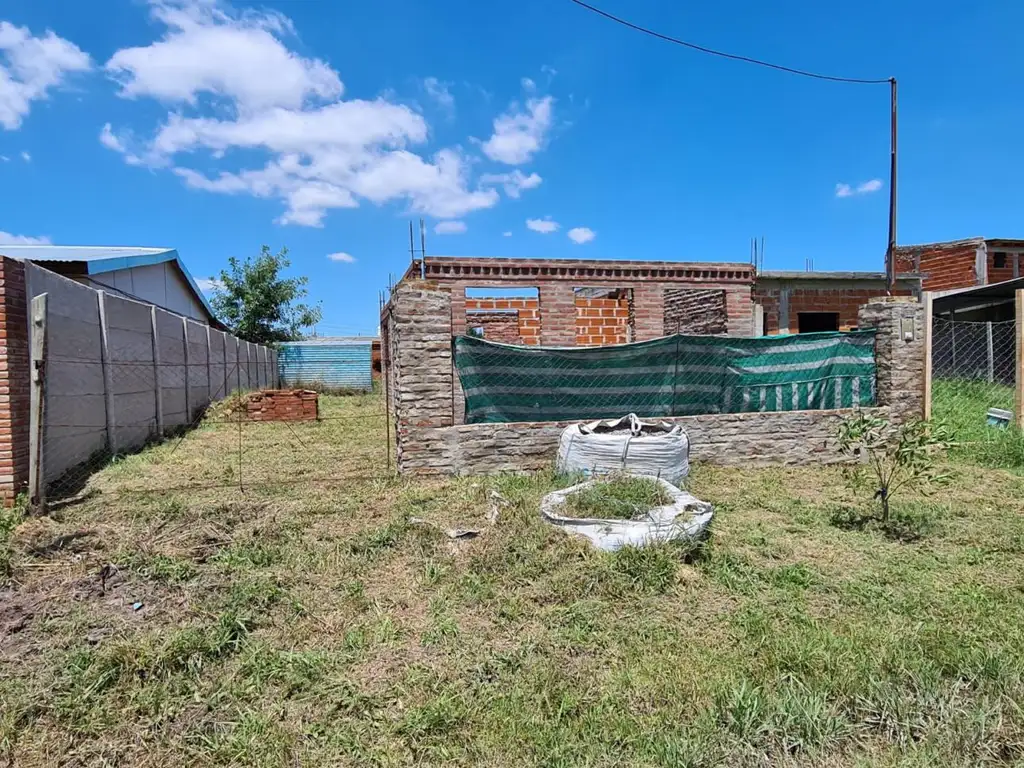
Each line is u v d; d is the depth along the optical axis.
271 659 2.67
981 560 3.94
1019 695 2.35
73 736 2.20
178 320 11.70
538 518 4.35
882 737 2.18
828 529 4.62
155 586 3.42
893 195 11.55
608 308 13.16
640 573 3.53
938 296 13.16
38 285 5.84
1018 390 7.59
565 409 6.74
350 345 24.38
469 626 3.05
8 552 3.81
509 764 2.07
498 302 14.81
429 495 5.47
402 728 2.24
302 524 4.62
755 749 2.11
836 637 2.84
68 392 6.70
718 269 11.56
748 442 6.99
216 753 2.11
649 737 2.17
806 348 7.34
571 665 2.68
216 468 7.08
